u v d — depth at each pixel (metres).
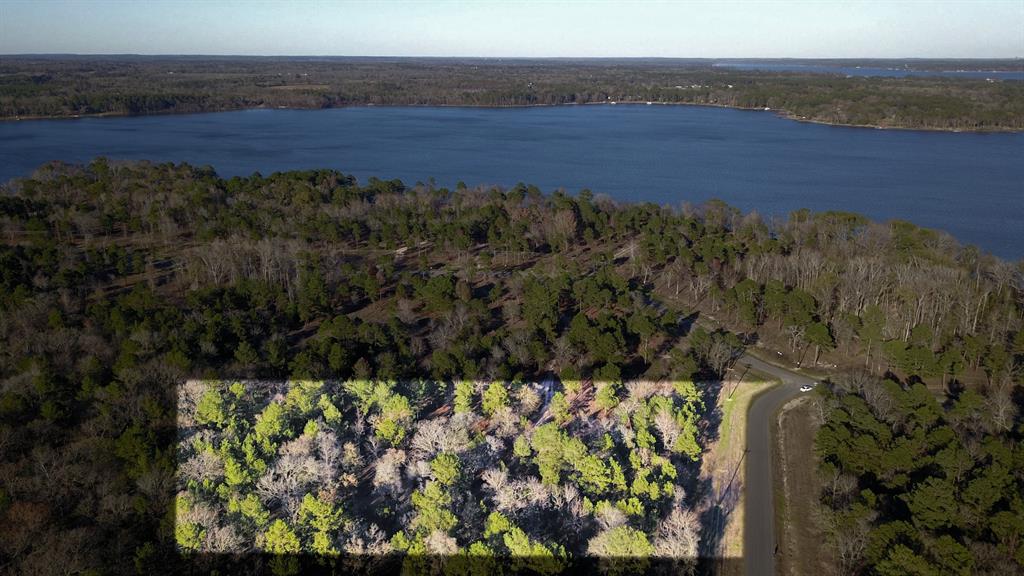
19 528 72.62
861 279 139.25
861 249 165.62
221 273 159.62
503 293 157.62
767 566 76.56
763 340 135.00
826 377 119.25
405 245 195.75
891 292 140.50
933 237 165.38
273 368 111.31
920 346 118.25
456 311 136.00
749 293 141.88
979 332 128.38
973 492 75.94
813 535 80.75
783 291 140.12
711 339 123.31
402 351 116.56
